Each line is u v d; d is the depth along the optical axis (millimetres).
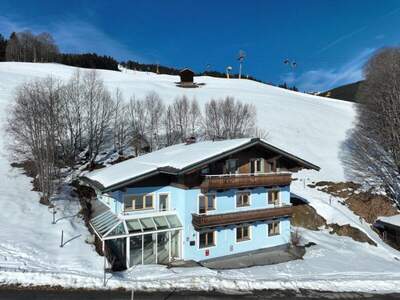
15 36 144250
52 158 39125
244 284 21391
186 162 25172
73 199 36562
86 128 52906
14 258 21953
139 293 18922
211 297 19219
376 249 33594
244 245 28969
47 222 29594
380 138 55094
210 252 27219
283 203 31641
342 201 44125
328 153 62000
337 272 25906
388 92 56031
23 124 46156
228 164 29078
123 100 68625
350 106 104688
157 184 26938
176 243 26703
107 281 19969
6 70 86938
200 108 72688
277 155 30375
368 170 53719
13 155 46219
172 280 20969
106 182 26016
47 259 22719
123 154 51562
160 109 64562
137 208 26219
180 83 103312
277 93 106500
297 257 29172
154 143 55625
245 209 29094
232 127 60688
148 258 25781
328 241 34000
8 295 17516
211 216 26016
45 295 17781
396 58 61656
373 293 21438
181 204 26484
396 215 39656
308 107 89312
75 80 69750
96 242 26984
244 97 88562
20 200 33438
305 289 21484
